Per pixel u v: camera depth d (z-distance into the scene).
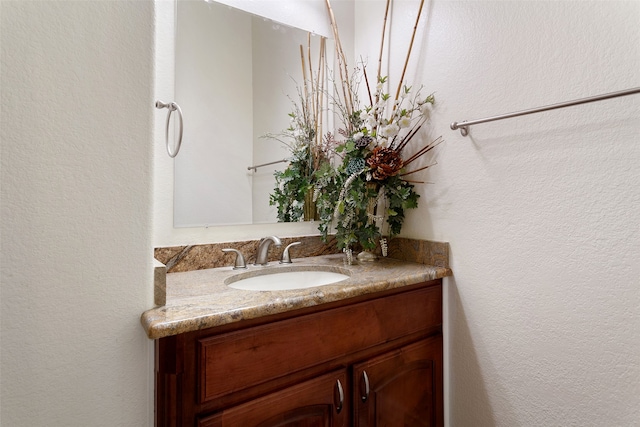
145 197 0.77
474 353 1.20
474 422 1.20
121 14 0.73
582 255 0.94
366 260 1.41
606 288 0.90
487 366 1.17
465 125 1.18
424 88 1.37
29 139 0.64
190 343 0.74
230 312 0.76
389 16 1.52
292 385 0.88
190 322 0.71
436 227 1.32
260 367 0.82
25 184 0.64
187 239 1.24
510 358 1.11
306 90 1.55
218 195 1.31
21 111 0.63
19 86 0.63
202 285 1.01
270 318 0.85
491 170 1.14
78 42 0.68
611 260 0.89
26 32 0.63
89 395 0.70
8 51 0.62
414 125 1.40
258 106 1.41
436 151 1.32
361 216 1.38
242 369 0.80
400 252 1.44
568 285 0.97
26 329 0.64
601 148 0.91
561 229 0.98
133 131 0.75
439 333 1.27
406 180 1.43
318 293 0.92
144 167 0.77
